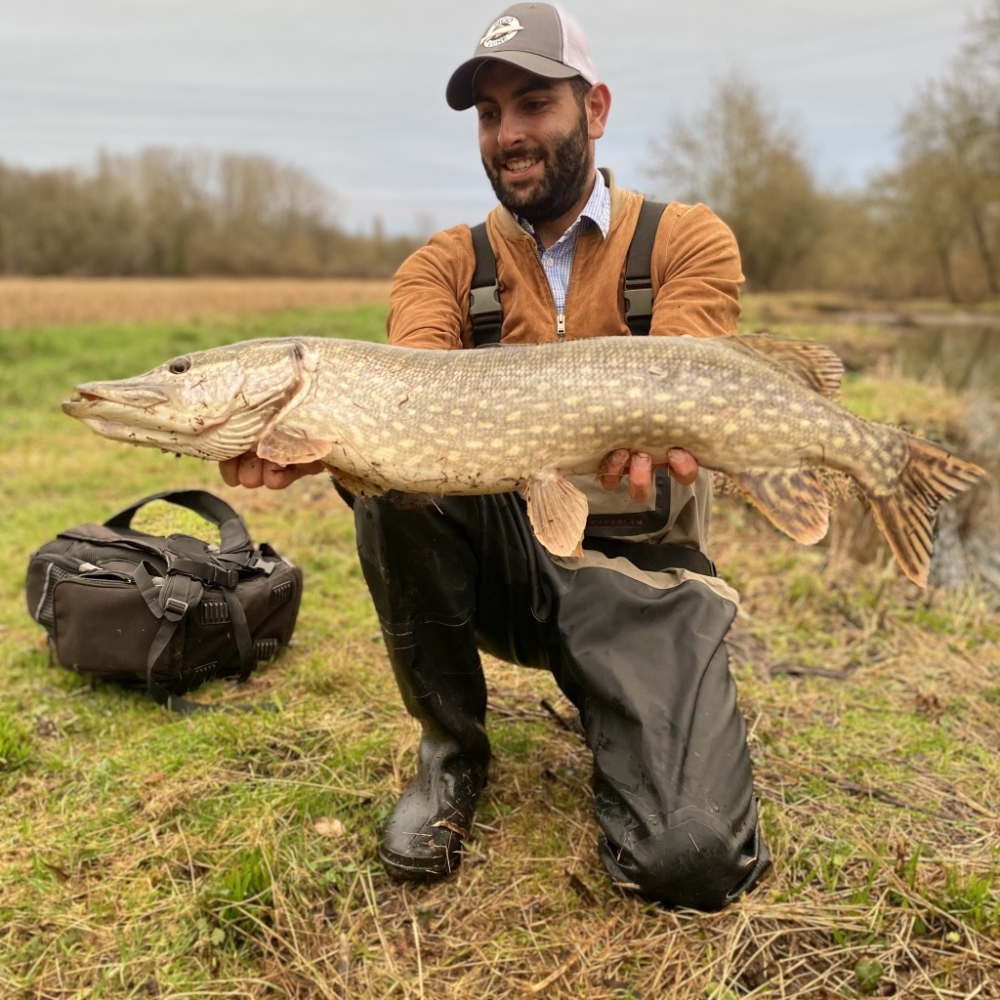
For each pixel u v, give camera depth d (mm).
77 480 2941
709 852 1001
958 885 1067
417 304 1284
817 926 1020
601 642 1108
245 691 1537
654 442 1089
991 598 2092
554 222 1302
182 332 8680
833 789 1267
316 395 1108
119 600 1472
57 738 1391
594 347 1095
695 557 1249
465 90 1307
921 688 1564
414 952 998
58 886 1079
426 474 1094
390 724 1404
